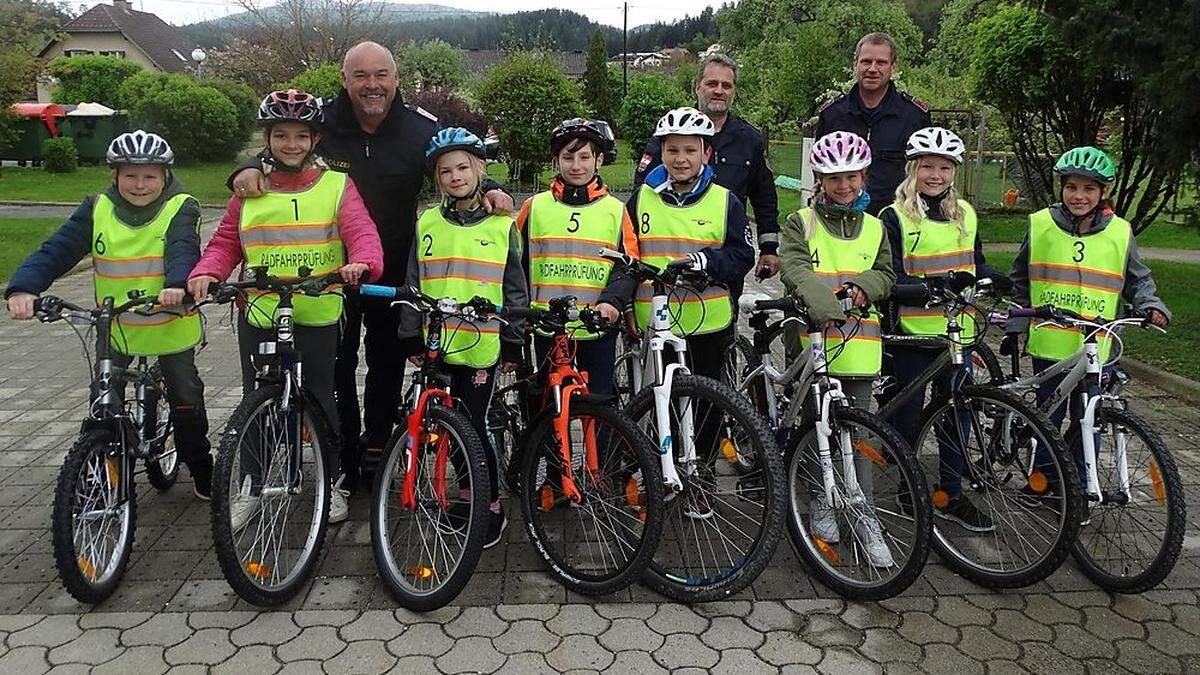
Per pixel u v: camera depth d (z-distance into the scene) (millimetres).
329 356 3721
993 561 3504
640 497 3279
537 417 3406
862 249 3594
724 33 36938
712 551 3590
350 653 2928
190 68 42219
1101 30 6418
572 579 3283
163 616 3135
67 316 3320
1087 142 9062
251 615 3143
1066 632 3076
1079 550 3422
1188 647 2986
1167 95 6066
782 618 3154
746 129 4684
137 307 3484
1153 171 7871
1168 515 3145
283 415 3307
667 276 3328
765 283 9625
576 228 3650
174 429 3924
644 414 3383
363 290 3199
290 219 3602
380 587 3338
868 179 4625
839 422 3328
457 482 3383
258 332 3635
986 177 21781
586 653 2936
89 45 43062
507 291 3590
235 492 3232
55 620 3104
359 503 4070
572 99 20828
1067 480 3188
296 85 20625
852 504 3305
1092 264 3791
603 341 3713
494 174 24750
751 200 4848
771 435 3195
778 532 3129
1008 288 3764
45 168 22672
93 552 3217
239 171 3549
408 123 4012
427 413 3305
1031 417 3320
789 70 21609
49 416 5254
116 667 2848
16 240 12031
